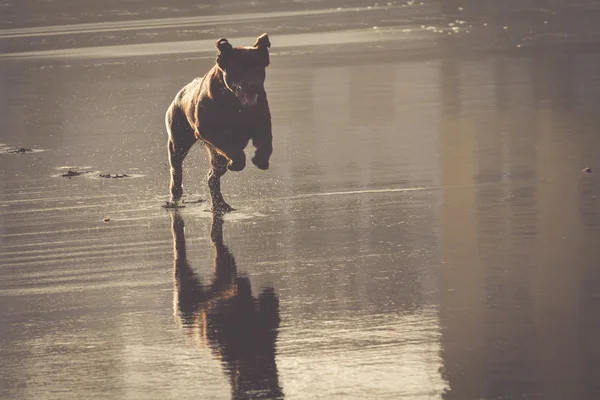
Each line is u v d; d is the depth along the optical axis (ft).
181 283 33.94
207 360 26.43
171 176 47.16
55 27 182.19
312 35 143.02
